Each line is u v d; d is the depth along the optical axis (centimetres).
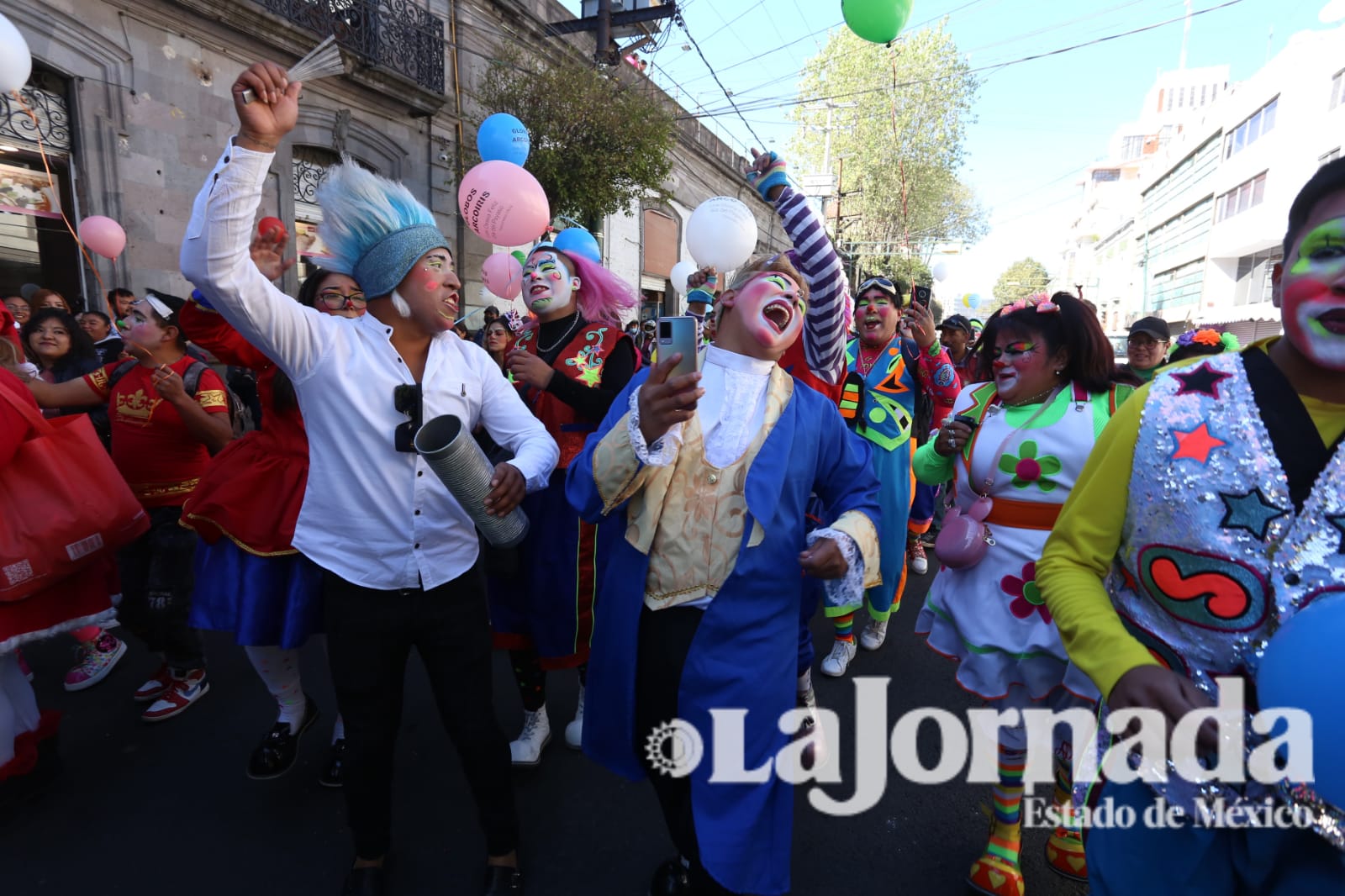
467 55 1084
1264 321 2205
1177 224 3350
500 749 201
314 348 179
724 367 175
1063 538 129
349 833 233
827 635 404
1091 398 202
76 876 212
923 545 564
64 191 677
